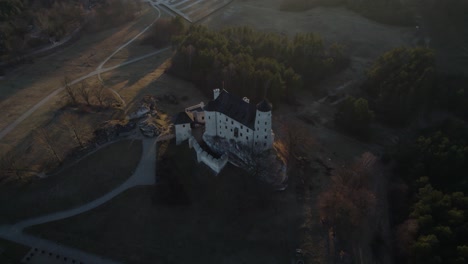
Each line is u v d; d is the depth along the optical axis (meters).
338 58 163.75
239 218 91.62
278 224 91.75
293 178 103.69
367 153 112.88
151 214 91.00
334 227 92.25
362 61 171.50
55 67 162.50
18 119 122.31
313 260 85.50
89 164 101.88
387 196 107.00
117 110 123.19
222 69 134.88
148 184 96.69
